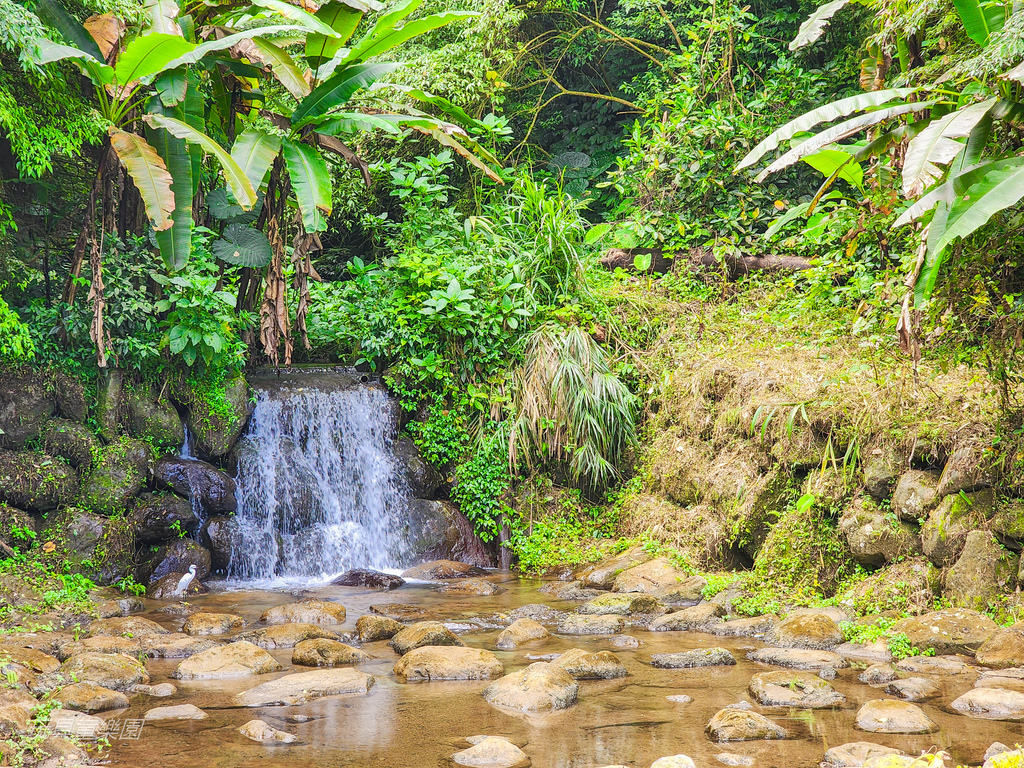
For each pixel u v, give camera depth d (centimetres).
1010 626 530
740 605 667
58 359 787
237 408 865
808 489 711
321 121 846
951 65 610
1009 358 571
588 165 1448
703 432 853
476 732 415
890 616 592
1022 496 569
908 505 625
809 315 884
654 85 1341
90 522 759
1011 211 532
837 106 600
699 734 409
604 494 954
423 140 1314
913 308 601
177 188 762
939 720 420
